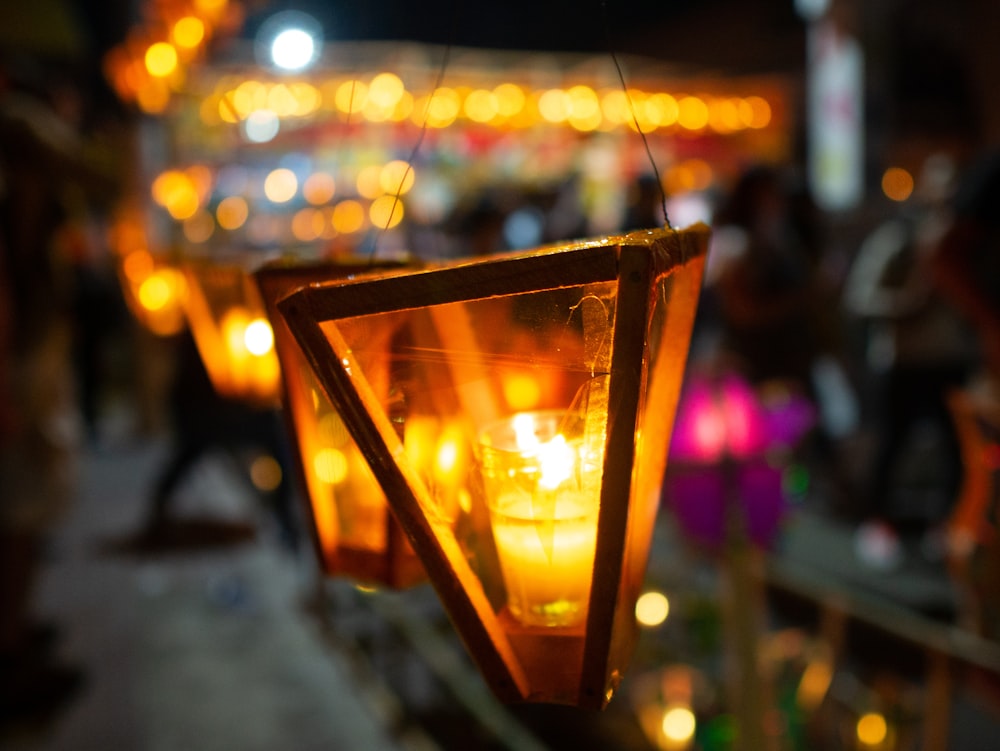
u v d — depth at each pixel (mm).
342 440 887
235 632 3496
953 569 2160
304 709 2885
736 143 8539
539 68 7754
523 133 8062
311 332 660
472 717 2697
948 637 2227
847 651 2572
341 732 2738
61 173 2623
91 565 4332
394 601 3328
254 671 3160
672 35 8984
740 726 1799
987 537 1999
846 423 5773
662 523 3908
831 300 4453
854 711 2436
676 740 2344
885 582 3836
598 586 652
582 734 2637
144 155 6137
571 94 7719
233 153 7148
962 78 6957
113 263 5840
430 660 2869
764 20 8836
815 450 4547
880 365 4371
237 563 4281
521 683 698
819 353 4371
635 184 3646
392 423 689
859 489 4605
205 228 6898
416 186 6859
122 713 2883
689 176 8352
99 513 5184
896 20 6762
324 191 7082
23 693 2900
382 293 642
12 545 2832
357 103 6895
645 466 728
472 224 4078
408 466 681
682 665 2740
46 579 4156
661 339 750
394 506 677
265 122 7055
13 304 2641
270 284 857
